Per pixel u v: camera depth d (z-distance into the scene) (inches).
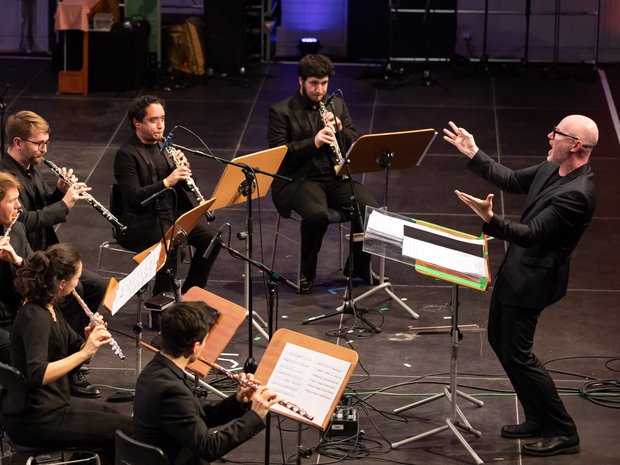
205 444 237.5
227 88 661.9
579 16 726.5
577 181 297.0
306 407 253.6
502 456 305.4
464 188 523.8
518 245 293.4
